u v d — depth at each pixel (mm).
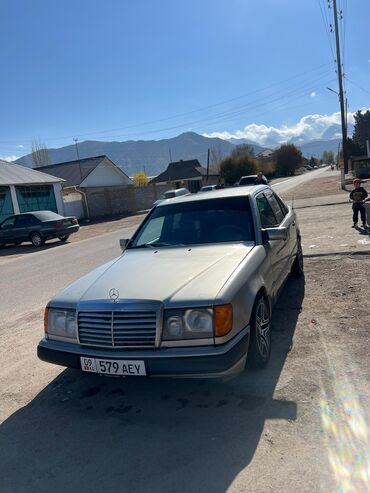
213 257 3977
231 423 3045
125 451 2865
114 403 3535
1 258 15602
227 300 3148
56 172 45094
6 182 25375
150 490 2471
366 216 10742
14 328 5996
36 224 18031
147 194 38781
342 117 33781
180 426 3090
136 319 3176
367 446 2652
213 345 3072
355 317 4723
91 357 3277
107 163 45000
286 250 5477
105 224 26344
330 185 33000
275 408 3164
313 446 2697
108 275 3865
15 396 3854
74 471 2717
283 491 2355
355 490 2312
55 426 3275
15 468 2814
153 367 3088
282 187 40844
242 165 72312
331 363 3742
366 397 3166
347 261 7348
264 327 3832
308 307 5254
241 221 4609
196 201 5039
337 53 32062
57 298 3652
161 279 3516
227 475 2525
